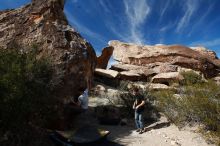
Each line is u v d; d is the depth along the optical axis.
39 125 8.48
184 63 27.50
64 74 9.81
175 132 11.14
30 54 8.53
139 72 24.48
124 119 12.19
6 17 11.51
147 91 14.48
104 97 15.78
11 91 6.75
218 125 11.02
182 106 12.41
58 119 9.42
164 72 25.75
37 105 7.88
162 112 13.18
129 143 9.53
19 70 7.23
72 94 10.04
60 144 8.40
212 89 13.08
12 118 6.93
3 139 6.93
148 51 29.25
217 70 29.20
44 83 8.18
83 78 10.63
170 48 29.03
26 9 11.83
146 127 11.29
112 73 21.80
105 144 9.08
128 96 13.40
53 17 11.70
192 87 14.22
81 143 8.55
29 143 7.68
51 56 10.12
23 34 10.86
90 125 10.86
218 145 9.91
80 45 11.06
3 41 10.59
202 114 11.79
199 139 10.45
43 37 10.74
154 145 9.58
